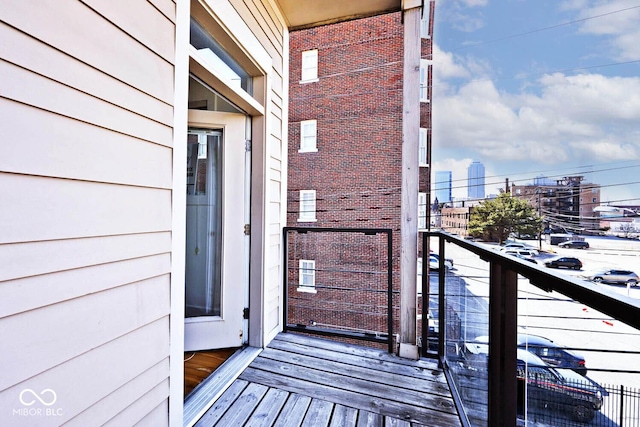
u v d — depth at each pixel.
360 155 7.09
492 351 1.18
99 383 0.97
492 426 1.16
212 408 1.54
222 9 1.60
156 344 1.21
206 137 2.22
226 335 2.17
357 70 7.12
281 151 2.58
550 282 0.75
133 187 1.09
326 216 7.21
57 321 0.85
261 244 2.22
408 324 2.12
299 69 7.50
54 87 0.83
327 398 1.64
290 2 2.38
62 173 0.85
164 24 1.23
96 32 0.94
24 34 0.76
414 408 1.57
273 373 1.88
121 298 1.05
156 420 1.20
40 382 0.80
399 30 6.84
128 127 1.07
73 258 0.89
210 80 1.67
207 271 2.21
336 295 6.55
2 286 0.73
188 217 2.23
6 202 0.73
